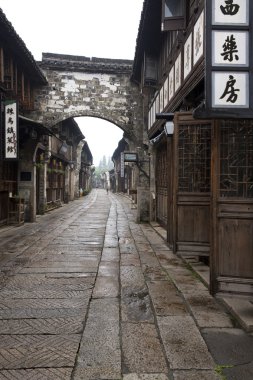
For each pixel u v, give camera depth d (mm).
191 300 5594
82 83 18391
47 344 4102
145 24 12156
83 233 12875
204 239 7035
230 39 4523
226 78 4504
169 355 3854
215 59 4520
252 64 4508
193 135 7117
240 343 4152
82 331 4469
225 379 3398
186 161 7152
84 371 3523
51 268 7695
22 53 13297
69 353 3887
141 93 17516
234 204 5121
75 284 6520
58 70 18219
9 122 11375
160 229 13594
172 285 6508
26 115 17438
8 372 3502
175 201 7145
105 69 18188
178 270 7594
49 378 3398
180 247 7117
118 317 4949
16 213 14852
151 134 15141
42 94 18125
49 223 15805
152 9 10938
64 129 26203
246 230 5094
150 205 16047
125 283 6613
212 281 5203
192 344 4113
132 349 4004
